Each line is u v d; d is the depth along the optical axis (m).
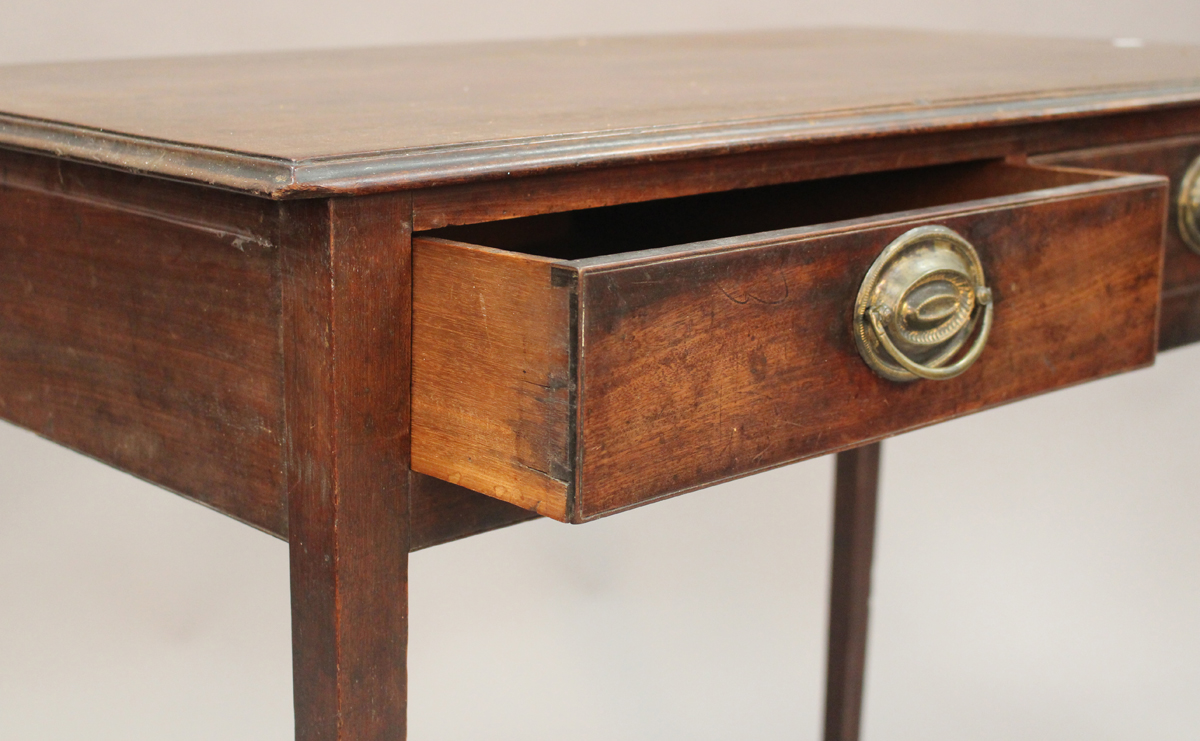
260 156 0.78
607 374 0.77
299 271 0.81
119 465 0.99
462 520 0.90
